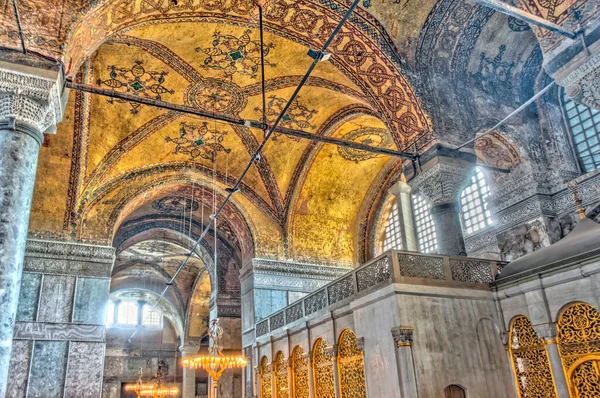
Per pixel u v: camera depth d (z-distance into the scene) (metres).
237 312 21.58
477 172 14.73
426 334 8.64
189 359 14.52
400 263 9.12
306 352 12.09
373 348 9.12
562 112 13.00
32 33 7.86
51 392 13.48
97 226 15.69
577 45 8.29
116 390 31.12
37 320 13.98
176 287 29.27
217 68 13.66
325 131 16.30
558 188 12.20
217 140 16.61
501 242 12.99
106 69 13.25
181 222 21.62
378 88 12.23
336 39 11.84
